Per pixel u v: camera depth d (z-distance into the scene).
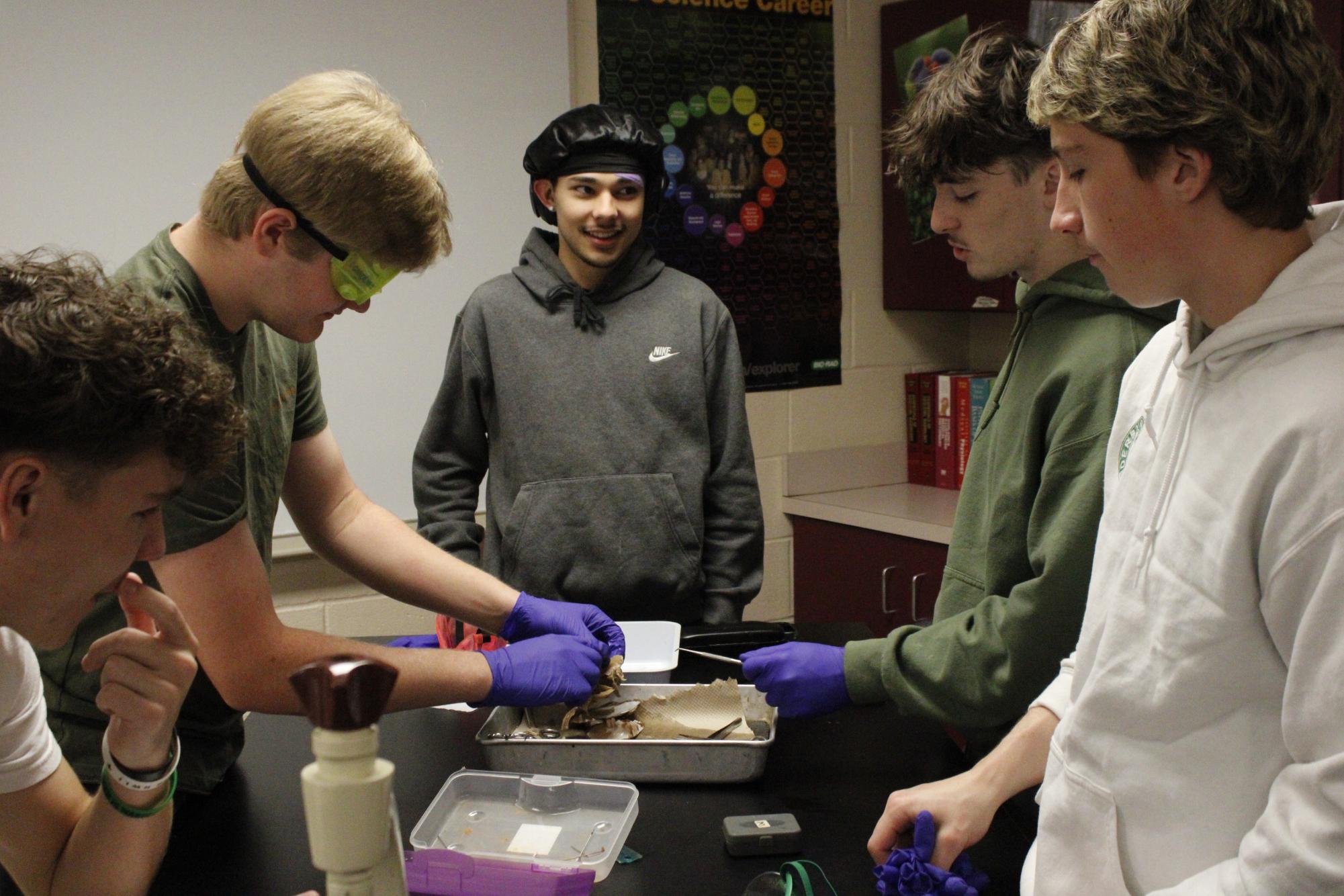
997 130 1.20
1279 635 0.80
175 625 1.02
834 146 3.26
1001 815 1.24
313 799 0.49
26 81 2.22
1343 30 2.13
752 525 2.21
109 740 1.02
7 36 2.20
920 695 1.31
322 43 2.48
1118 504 0.99
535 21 2.72
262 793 1.33
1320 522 0.75
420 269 1.24
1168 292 0.88
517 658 1.37
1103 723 0.94
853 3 3.24
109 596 1.12
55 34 2.24
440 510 2.22
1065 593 1.19
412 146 1.17
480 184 2.70
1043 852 1.01
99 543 0.86
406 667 1.28
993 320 3.51
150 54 2.32
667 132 2.98
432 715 1.55
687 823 1.22
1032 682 1.25
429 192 1.18
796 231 3.22
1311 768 0.76
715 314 2.23
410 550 1.64
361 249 1.17
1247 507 0.80
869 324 3.40
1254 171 0.79
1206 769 0.87
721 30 3.03
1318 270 0.81
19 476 0.80
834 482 3.38
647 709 1.42
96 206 2.31
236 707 1.24
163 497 0.89
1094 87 0.82
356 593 2.67
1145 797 0.90
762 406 3.23
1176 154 0.81
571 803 1.25
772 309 3.21
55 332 0.79
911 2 3.16
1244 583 0.82
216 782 1.34
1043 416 1.26
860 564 3.13
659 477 2.15
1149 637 0.89
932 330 3.52
